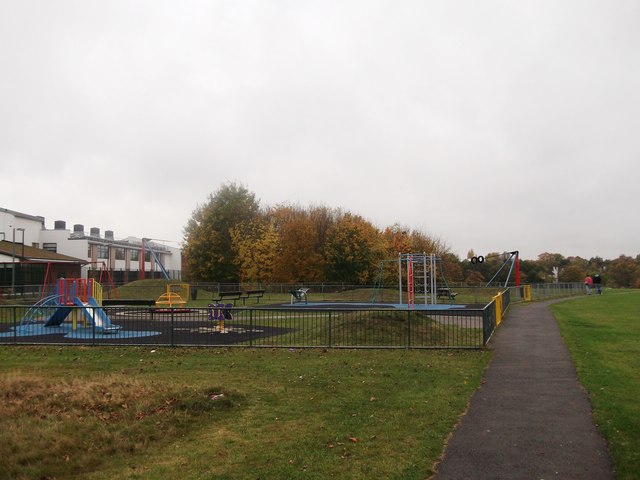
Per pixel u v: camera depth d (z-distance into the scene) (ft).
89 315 65.21
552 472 19.97
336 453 21.98
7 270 163.94
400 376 37.40
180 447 23.16
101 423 25.81
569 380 35.88
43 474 20.02
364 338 55.57
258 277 205.16
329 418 27.07
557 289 154.30
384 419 26.78
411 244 240.32
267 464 20.88
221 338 57.52
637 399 30.07
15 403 28.35
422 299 144.87
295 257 213.05
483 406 29.35
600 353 46.37
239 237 204.44
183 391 31.30
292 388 33.81
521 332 62.18
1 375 36.88
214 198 210.79
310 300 147.84
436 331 60.80
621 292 180.04
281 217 242.78
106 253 250.78
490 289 151.74
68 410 27.61
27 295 130.21
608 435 23.90
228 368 41.16
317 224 236.02
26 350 51.03
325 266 211.00
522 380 36.01
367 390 33.06
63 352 49.78
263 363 43.06
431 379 36.40
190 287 148.05
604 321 75.00
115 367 42.29
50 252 206.49
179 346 51.93
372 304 130.41
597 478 19.40
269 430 25.26
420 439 23.63
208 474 19.93
